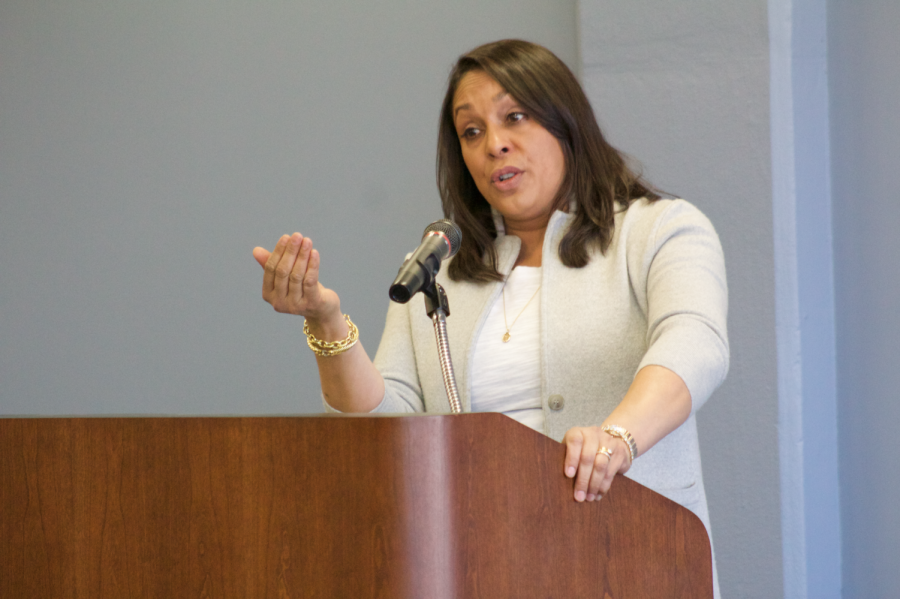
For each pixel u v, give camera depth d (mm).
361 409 4273
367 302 10484
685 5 8195
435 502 2922
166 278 11352
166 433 3125
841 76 8039
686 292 4547
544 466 3143
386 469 2883
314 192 10742
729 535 8000
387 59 10422
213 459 3059
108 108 11664
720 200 8078
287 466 2975
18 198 11961
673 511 3283
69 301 11727
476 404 5285
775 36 7859
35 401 11781
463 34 10031
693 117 8180
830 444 8055
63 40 11891
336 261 10609
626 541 3223
